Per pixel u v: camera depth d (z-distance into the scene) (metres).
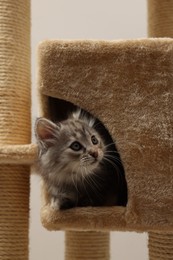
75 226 1.00
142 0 1.52
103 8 1.52
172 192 0.97
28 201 1.11
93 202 1.05
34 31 1.50
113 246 1.45
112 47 1.01
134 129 0.99
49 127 1.03
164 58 0.99
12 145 1.05
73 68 1.02
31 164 1.09
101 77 1.01
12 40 1.12
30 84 1.16
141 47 0.99
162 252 1.02
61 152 1.03
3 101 1.11
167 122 0.98
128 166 0.98
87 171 1.03
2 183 1.09
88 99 1.01
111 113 1.00
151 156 0.98
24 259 1.09
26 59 1.15
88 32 1.51
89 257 1.16
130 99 1.00
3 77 1.11
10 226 1.08
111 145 1.06
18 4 1.14
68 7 1.52
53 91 1.03
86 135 1.04
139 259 1.44
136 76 1.00
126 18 1.52
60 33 1.51
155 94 0.99
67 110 1.12
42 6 1.51
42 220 1.02
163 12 1.21
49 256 1.44
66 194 1.03
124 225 0.98
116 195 1.07
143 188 0.98
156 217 0.97
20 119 1.12
